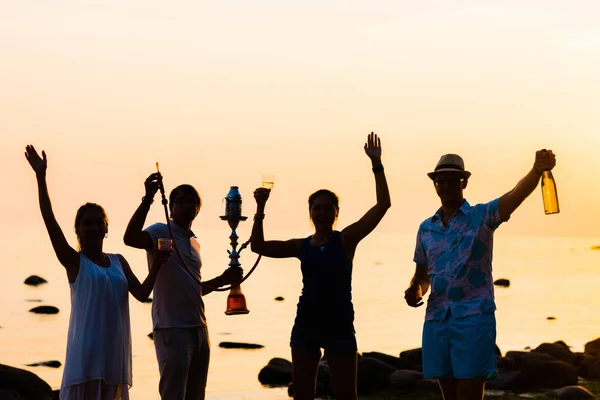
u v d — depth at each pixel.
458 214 12.18
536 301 54.50
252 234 13.34
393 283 70.38
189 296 13.29
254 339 34.78
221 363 27.89
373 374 21.03
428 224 12.46
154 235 13.20
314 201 12.55
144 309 44.91
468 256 12.00
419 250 12.72
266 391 22.11
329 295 12.22
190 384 13.52
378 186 12.39
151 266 13.33
